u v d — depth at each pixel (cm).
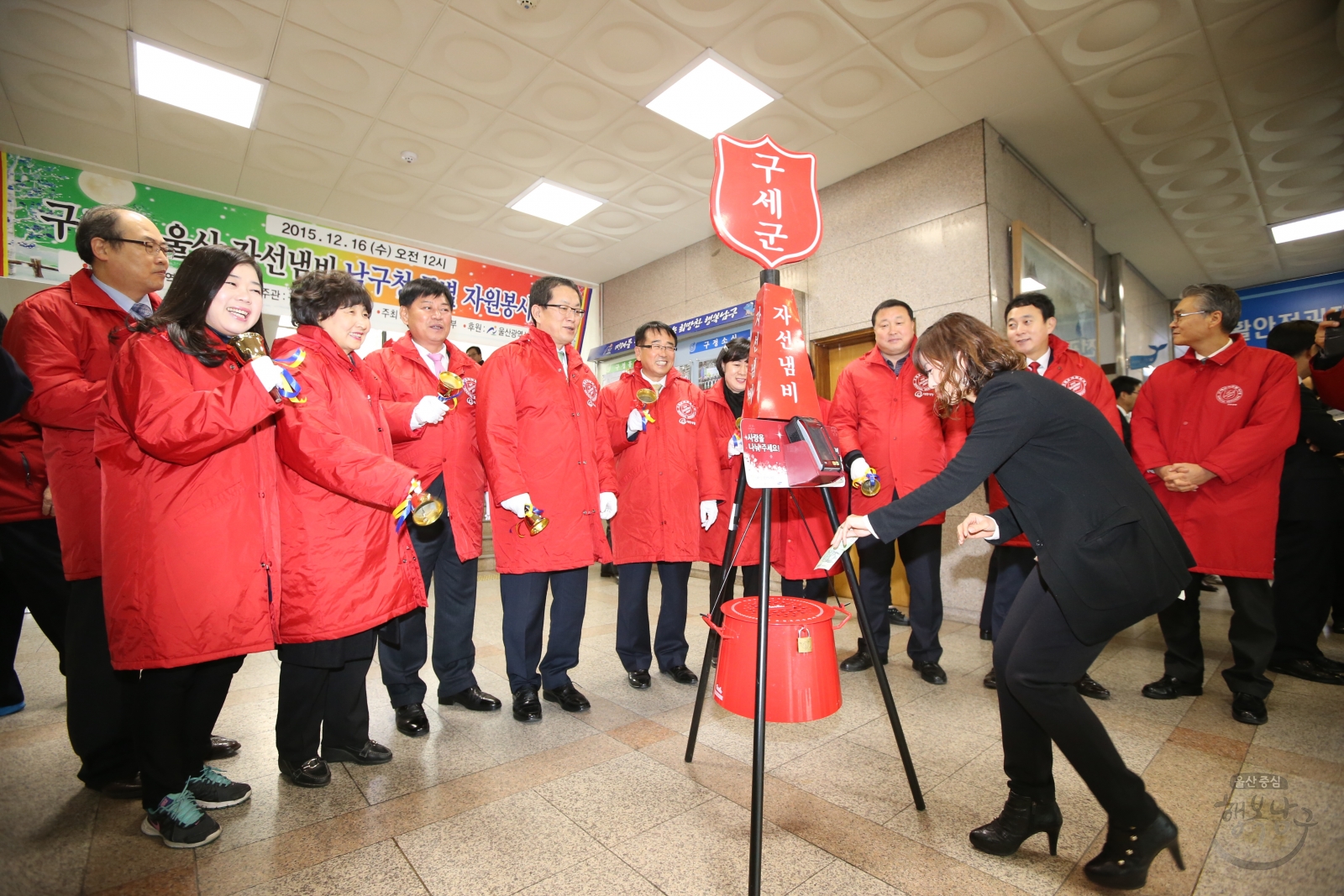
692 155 442
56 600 200
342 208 518
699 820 157
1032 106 386
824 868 136
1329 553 259
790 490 266
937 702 239
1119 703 235
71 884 130
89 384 165
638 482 266
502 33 321
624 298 676
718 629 152
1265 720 214
